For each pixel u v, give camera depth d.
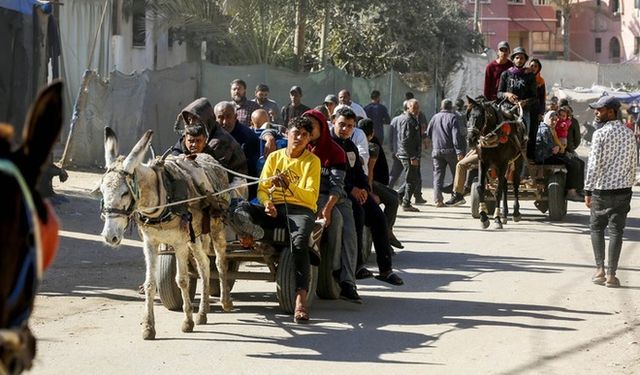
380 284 12.81
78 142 24.62
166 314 10.73
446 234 17.94
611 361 8.82
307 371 8.37
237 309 11.06
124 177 8.59
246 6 36.94
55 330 9.84
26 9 18.23
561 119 21.42
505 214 19.41
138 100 26.14
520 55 19.83
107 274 13.13
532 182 20.39
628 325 10.34
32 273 3.68
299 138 10.30
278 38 38.41
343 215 11.24
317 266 10.80
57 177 22.39
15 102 18.25
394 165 22.14
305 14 38.19
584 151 47.69
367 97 34.59
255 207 10.38
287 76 31.27
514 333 9.94
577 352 9.15
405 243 16.70
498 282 12.95
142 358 8.75
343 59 43.22
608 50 88.62
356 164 11.70
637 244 17.02
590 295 12.05
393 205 14.36
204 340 9.49
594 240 12.80
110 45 32.75
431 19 44.38
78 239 15.80
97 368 8.38
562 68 69.50
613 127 12.48
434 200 23.28
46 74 19.14
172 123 27.70
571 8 89.44
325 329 10.05
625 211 12.55
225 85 29.62
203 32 37.03
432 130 22.64
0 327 3.57
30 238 3.67
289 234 10.19
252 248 10.61
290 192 10.30
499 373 8.37
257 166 11.80
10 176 3.67
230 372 8.31
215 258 11.20
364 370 8.42
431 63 44.12
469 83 46.81
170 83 27.61
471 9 83.44
